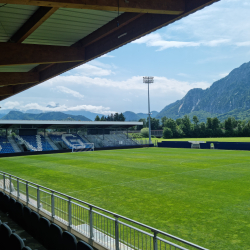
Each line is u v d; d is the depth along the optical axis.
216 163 26.94
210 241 8.05
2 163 31.42
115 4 9.41
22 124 46.84
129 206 11.96
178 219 10.08
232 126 111.62
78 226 7.70
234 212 10.79
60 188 16.23
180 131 112.38
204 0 9.48
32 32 13.25
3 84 22.56
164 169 23.22
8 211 9.77
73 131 58.38
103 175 20.64
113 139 60.84
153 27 11.46
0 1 8.38
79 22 13.31
